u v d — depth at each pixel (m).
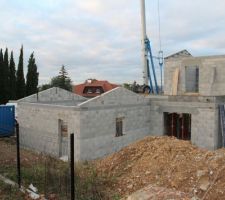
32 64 47.69
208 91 23.20
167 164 10.41
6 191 10.40
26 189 10.52
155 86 30.42
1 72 42.62
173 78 25.42
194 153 10.73
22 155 15.87
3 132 23.81
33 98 22.19
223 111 19.25
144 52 29.88
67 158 17.14
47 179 11.08
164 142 11.88
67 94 24.02
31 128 20.77
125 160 11.73
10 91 43.97
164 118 21.73
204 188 8.66
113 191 10.05
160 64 30.58
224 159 9.49
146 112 21.75
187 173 9.48
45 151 19.45
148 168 10.62
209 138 19.33
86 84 60.22
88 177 11.13
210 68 23.11
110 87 58.66
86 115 17.25
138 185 9.95
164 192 8.10
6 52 43.56
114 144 19.08
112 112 18.81
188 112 20.36
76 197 9.59
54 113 18.62
